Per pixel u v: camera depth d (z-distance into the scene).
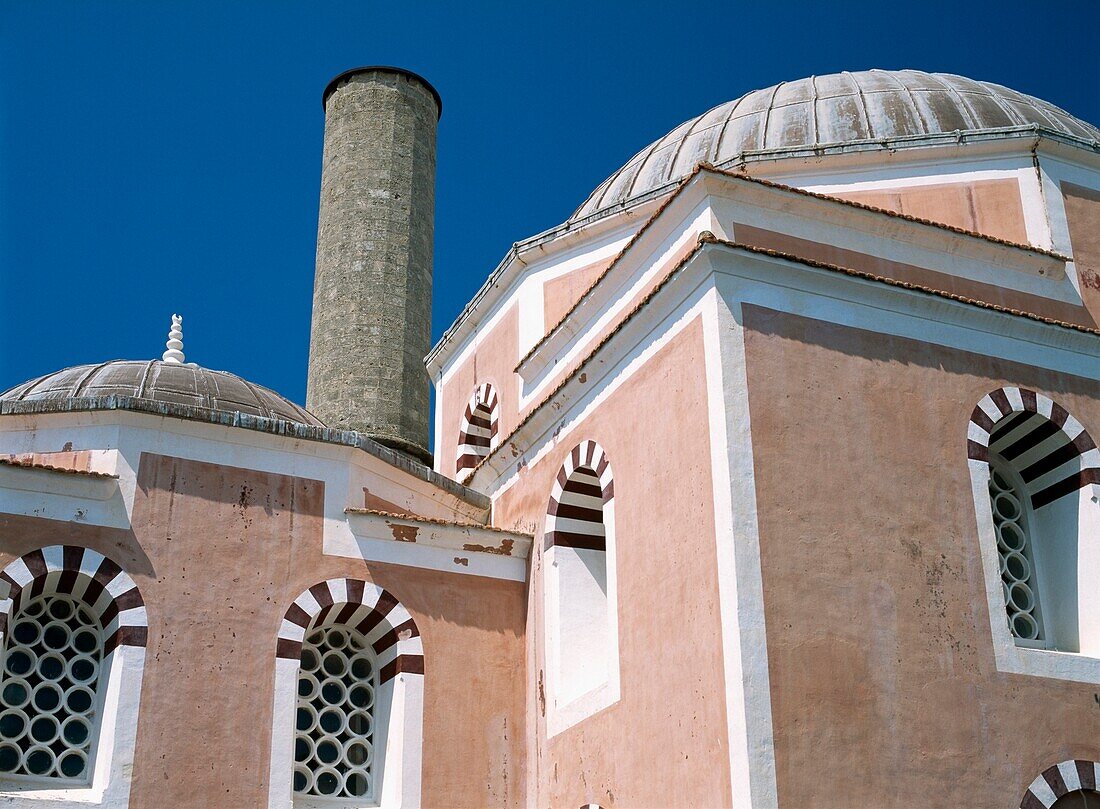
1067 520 12.37
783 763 9.86
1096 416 12.73
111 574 12.30
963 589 11.24
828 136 16.50
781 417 11.20
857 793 10.02
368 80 31.14
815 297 11.88
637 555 12.11
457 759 13.24
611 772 11.81
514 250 17.47
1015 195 14.77
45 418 13.12
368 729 13.38
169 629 12.35
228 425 13.27
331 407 27.92
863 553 10.97
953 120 16.55
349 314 28.64
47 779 11.68
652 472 12.09
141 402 12.98
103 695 12.06
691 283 11.89
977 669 10.95
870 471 11.36
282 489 13.45
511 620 14.16
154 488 12.83
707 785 10.25
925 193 15.00
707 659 10.58
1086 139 15.53
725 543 10.60
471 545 14.22
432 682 13.44
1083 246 14.55
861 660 10.52
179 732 12.02
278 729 12.44
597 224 16.48
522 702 13.84
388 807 12.83
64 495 12.39
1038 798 10.67
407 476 14.64
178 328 17.14
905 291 12.23
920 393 11.94
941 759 10.45
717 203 12.78
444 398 20.06
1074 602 12.08
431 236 30.62
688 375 11.72
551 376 15.91
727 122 17.72
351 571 13.48
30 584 11.95
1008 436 12.73
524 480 14.92
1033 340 12.84
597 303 14.89
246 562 12.97
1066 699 11.17
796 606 10.49
